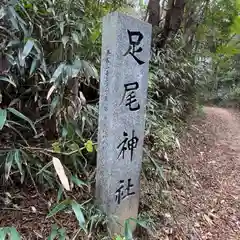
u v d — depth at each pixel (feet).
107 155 4.26
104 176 4.33
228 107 24.59
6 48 4.25
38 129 5.23
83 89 6.62
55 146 4.44
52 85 4.74
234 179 8.79
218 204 7.03
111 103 4.10
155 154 7.21
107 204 4.32
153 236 4.96
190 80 11.29
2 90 4.75
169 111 9.43
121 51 4.02
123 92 4.18
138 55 4.29
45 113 5.36
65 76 4.40
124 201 4.54
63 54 4.81
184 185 7.43
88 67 4.69
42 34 4.81
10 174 4.35
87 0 6.17
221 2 12.45
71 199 4.25
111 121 4.13
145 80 4.51
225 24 13.23
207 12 12.40
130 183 4.60
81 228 3.98
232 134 14.51
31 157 4.53
